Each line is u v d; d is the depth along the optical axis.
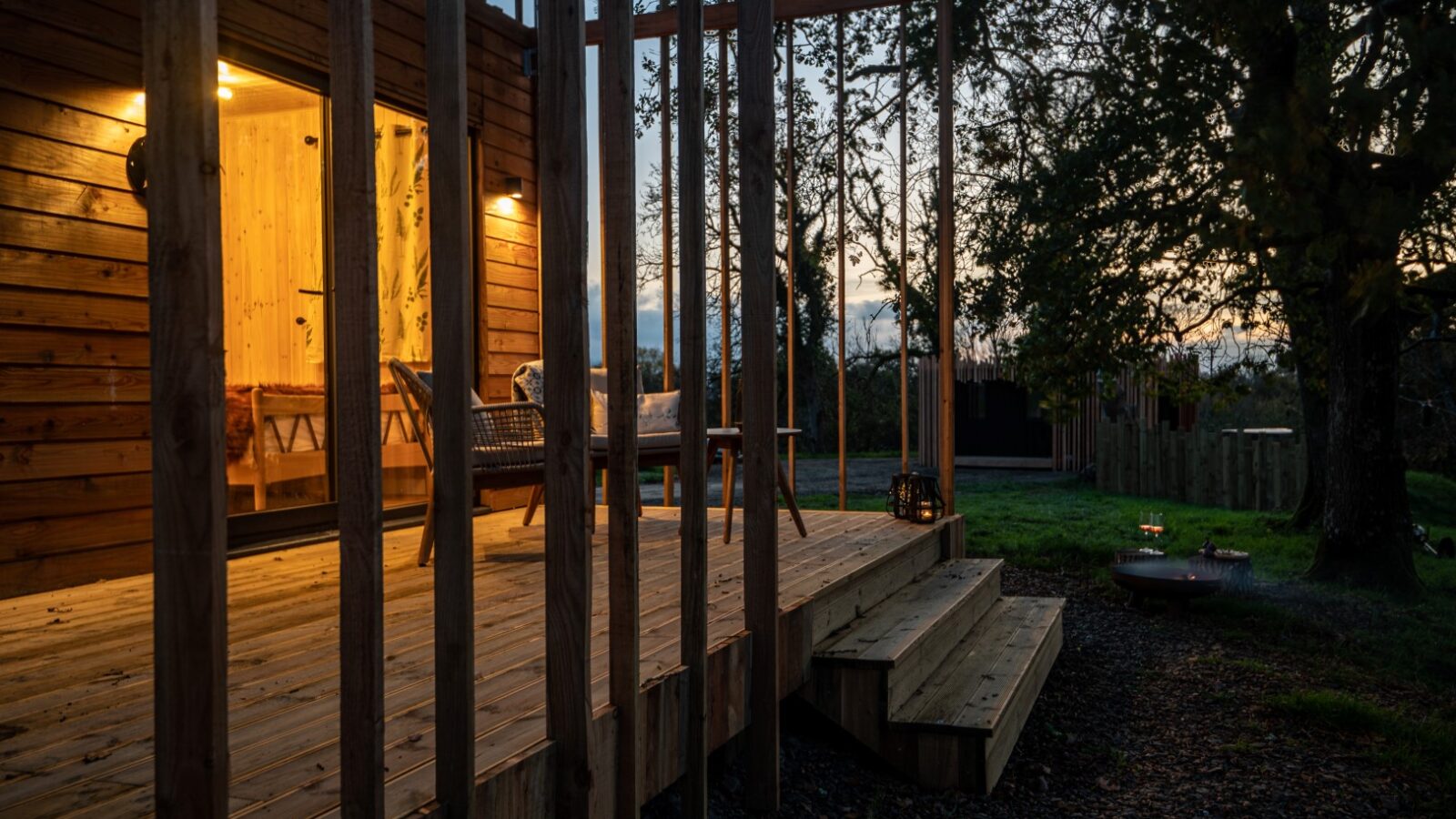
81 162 3.79
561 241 1.89
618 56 2.10
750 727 2.86
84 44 3.80
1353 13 6.06
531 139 6.44
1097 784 3.69
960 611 4.53
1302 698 4.49
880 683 3.38
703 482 2.44
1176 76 6.49
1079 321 7.91
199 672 1.11
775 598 2.85
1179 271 7.75
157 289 1.10
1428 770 3.83
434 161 1.57
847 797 3.21
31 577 3.58
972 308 9.15
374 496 1.35
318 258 5.45
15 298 3.55
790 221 5.68
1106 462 13.09
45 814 1.54
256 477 5.30
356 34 1.32
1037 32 8.63
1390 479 7.09
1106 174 7.79
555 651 1.91
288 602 3.30
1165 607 6.53
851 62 11.24
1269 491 10.97
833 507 9.95
